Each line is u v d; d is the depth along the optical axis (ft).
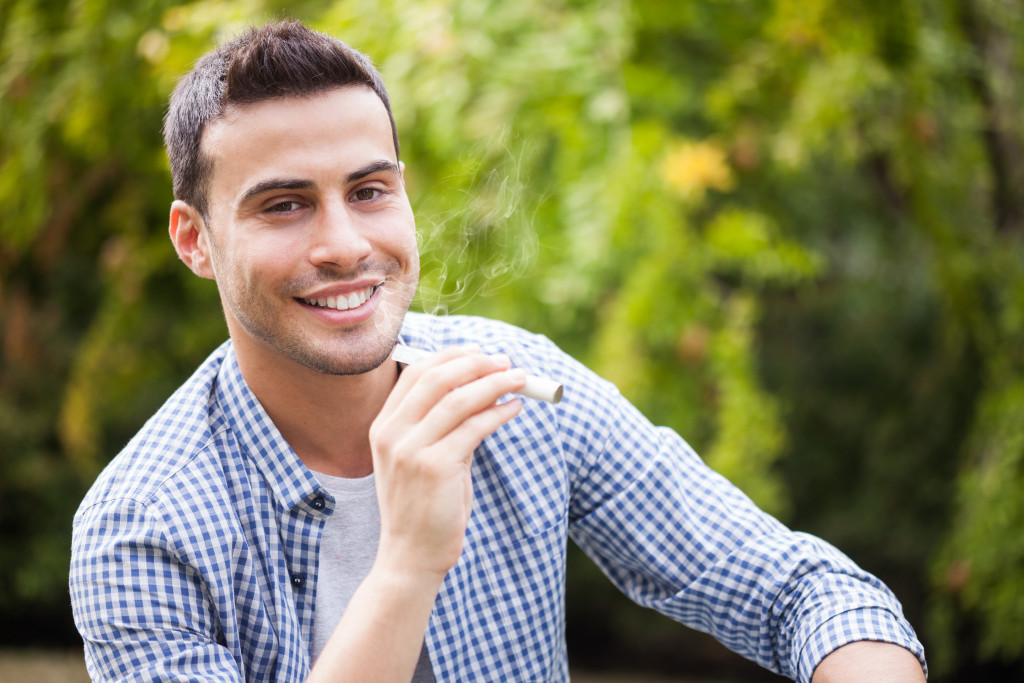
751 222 8.02
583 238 7.13
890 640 3.71
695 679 24.53
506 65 7.94
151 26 10.07
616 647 25.43
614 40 8.17
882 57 10.14
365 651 3.13
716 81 10.29
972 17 12.26
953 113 12.14
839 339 21.06
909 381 19.92
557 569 4.20
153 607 3.54
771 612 4.03
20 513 22.00
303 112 3.49
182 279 13.89
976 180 12.46
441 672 3.90
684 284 7.62
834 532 20.52
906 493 19.77
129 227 12.77
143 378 14.26
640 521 4.28
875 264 18.52
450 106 7.75
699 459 4.52
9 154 11.07
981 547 12.05
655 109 8.56
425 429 3.21
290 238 3.53
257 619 3.77
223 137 3.54
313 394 3.85
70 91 10.62
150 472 3.73
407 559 3.20
